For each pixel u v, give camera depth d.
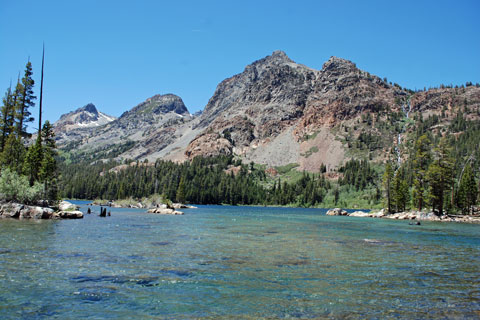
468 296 13.60
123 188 177.88
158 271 16.72
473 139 198.62
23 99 67.75
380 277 16.56
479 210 88.94
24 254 19.72
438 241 32.62
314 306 11.99
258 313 11.16
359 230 44.00
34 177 64.00
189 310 11.34
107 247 23.39
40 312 10.77
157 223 47.09
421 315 11.33
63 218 47.53
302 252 23.56
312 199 191.25
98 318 10.40
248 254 22.17
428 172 80.56
